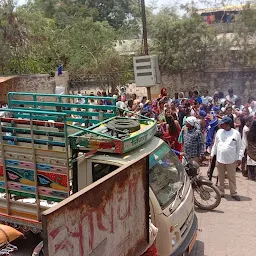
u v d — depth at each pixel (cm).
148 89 1482
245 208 765
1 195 570
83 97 662
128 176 377
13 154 535
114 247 362
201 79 2425
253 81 2345
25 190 536
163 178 522
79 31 3111
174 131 963
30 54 2267
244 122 1052
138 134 518
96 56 2844
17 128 528
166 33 2433
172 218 495
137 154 508
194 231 553
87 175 503
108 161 489
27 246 566
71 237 299
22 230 543
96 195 325
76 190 512
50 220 277
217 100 1444
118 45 3234
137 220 403
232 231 676
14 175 540
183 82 2453
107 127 544
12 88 1845
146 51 1634
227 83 2391
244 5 2469
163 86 2488
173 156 581
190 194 565
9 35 2138
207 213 748
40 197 527
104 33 3216
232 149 788
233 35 2475
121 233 372
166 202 500
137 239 406
